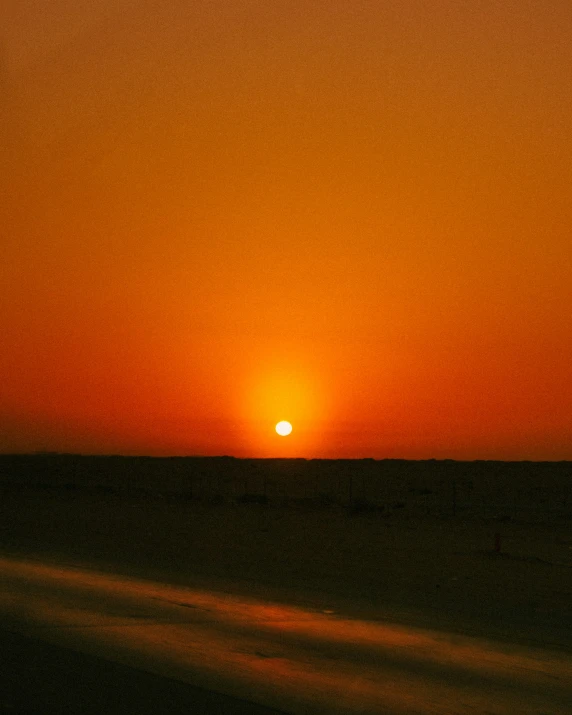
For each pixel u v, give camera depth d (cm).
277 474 11919
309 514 4631
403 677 1135
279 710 938
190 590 1845
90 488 7381
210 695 976
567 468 12350
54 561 2280
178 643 1262
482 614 1739
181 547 2861
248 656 1202
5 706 886
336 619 1566
